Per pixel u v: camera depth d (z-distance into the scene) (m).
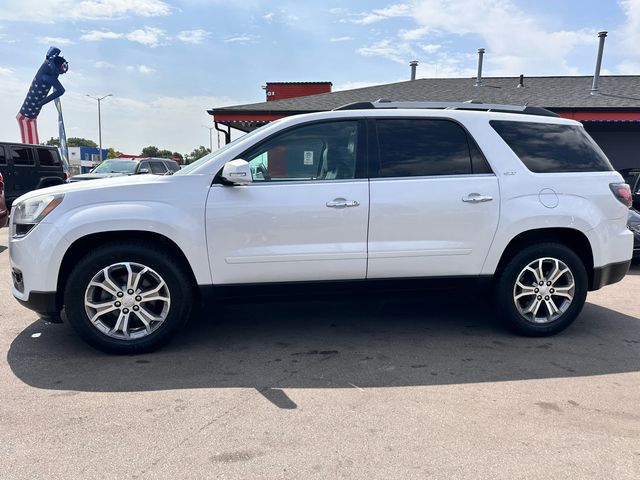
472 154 4.11
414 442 2.62
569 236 4.36
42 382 3.33
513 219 4.04
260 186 3.83
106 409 2.96
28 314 4.81
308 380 3.39
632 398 3.13
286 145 3.95
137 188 3.75
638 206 9.24
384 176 3.97
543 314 4.33
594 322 4.70
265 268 3.85
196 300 4.07
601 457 2.49
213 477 2.32
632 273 7.00
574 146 4.32
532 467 2.41
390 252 3.94
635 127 13.98
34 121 23.28
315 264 3.89
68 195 3.70
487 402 3.07
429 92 15.21
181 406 3.00
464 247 4.04
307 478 2.32
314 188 3.86
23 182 14.15
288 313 4.94
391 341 4.16
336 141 4.00
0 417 2.86
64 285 3.80
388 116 4.08
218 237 3.77
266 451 2.53
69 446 2.57
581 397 3.14
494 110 4.43
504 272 4.16
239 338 4.22
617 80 15.34
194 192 3.77
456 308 5.15
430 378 3.43
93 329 3.73
